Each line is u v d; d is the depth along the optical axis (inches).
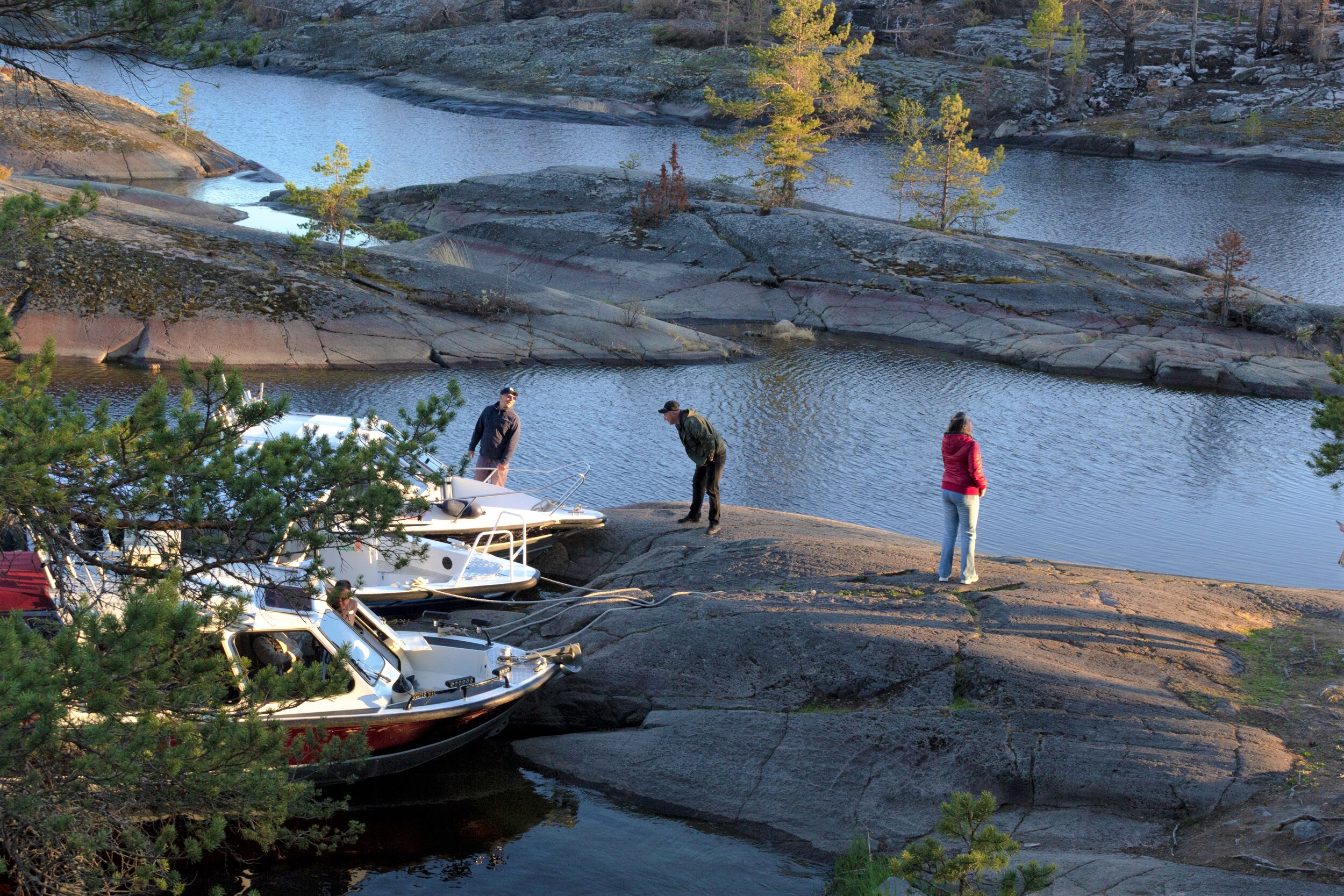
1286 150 2962.6
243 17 4763.8
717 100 2020.2
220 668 236.7
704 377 1130.0
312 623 336.8
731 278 1507.1
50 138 2069.4
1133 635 372.5
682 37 4020.7
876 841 298.5
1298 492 858.1
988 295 1430.9
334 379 1002.7
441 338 1123.9
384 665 350.3
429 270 1261.1
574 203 1747.0
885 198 2404.0
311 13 4886.8
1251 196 2522.1
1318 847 252.5
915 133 2103.8
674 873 297.4
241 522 257.8
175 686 233.1
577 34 4126.5
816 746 329.1
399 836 318.0
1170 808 287.1
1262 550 728.3
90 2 289.0
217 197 2047.2
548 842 313.9
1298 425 1063.0
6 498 235.9
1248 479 886.4
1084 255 1619.1
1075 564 471.2
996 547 716.7
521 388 1029.2
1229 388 1204.5
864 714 338.6
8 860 223.5
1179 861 263.3
